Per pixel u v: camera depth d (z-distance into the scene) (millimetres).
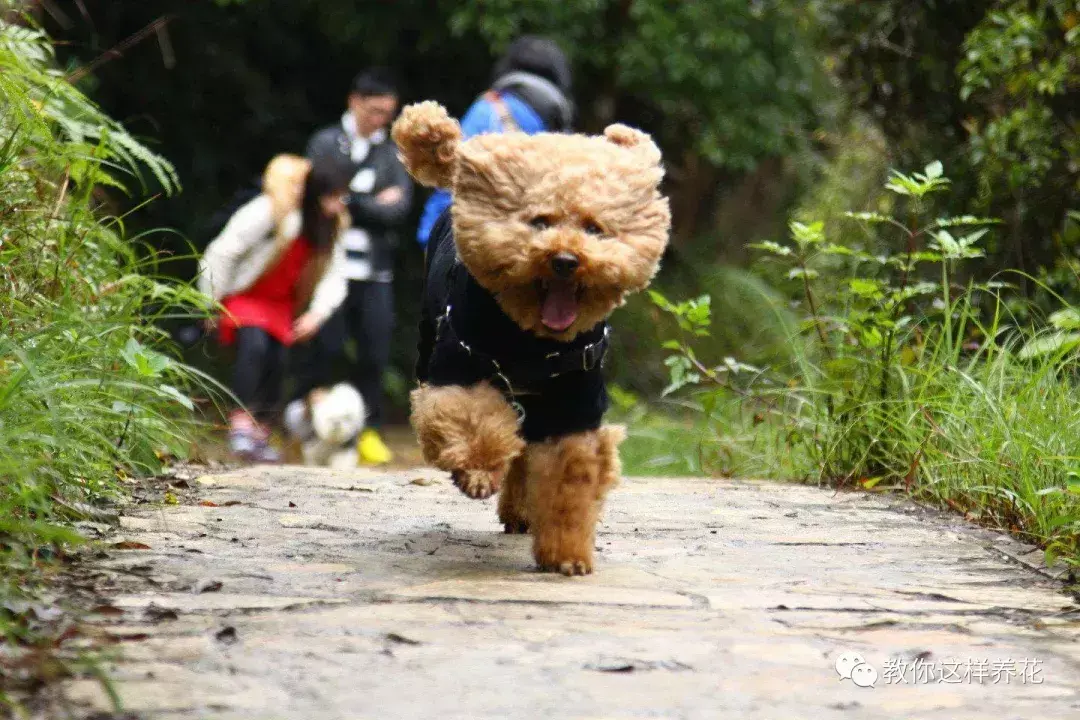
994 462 6926
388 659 3967
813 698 3734
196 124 21719
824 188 13477
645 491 8016
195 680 3689
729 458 10141
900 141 11094
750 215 24547
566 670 3914
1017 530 6602
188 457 8328
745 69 21188
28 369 4961
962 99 10117
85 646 3936
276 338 11203
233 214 11266
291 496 7172
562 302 4910
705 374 9688
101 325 6332
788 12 19812
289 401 11930
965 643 4391
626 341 20594
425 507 7055
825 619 4668
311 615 4465
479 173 4988
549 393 5320
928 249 9125
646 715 3539
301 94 22703
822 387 9086
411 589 4926
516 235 4836
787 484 8711
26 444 5297
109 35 20516
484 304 5129
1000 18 9406
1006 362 7793
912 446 8039
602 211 4875
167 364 6363
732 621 4582
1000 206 9922
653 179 5090
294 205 10914
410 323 22688
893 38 11008
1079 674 4047
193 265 20812
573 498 5301
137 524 5957
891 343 8430
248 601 4617
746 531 6574
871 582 5355
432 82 23297
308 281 11117
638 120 24750
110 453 6570
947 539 6418
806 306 10453
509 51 10680
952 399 7898
